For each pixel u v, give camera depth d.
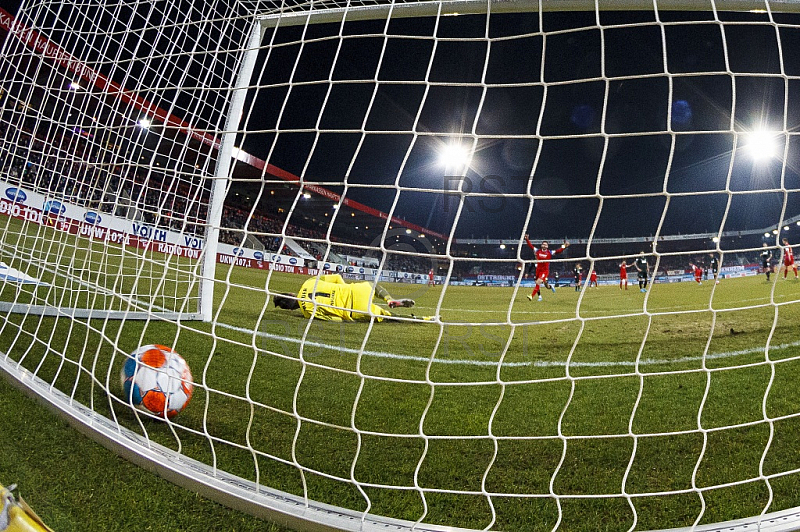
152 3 3.15
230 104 4.56
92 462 1.82
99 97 3.36
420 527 1.50
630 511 1.67
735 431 2.34
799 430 2.33
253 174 23.11
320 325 5.58
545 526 1.58
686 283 20.27
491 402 2.84
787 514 1.50
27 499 1.56
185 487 1.71
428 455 2.09
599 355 4.38
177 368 2.29
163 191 3.90
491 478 1.90
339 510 1.58
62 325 3.82
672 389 3.09
